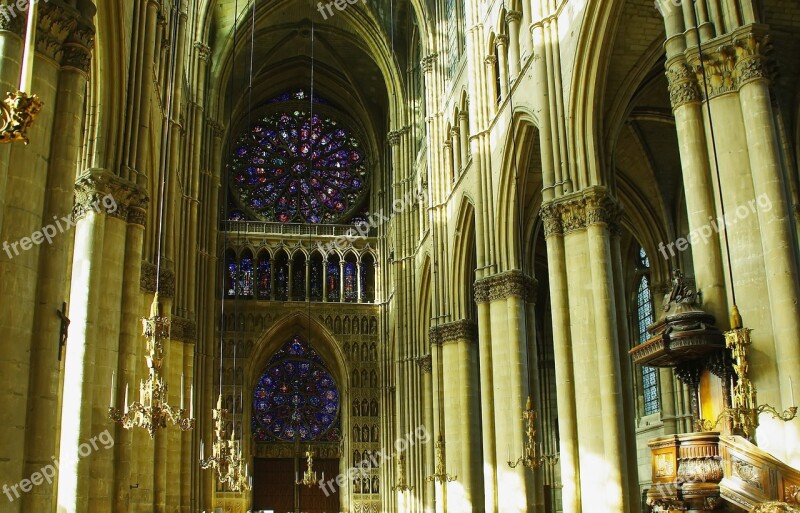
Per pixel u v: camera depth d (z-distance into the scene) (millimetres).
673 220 35969
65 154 15727
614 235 25078
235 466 37438
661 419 35469
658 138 34469
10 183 14594
